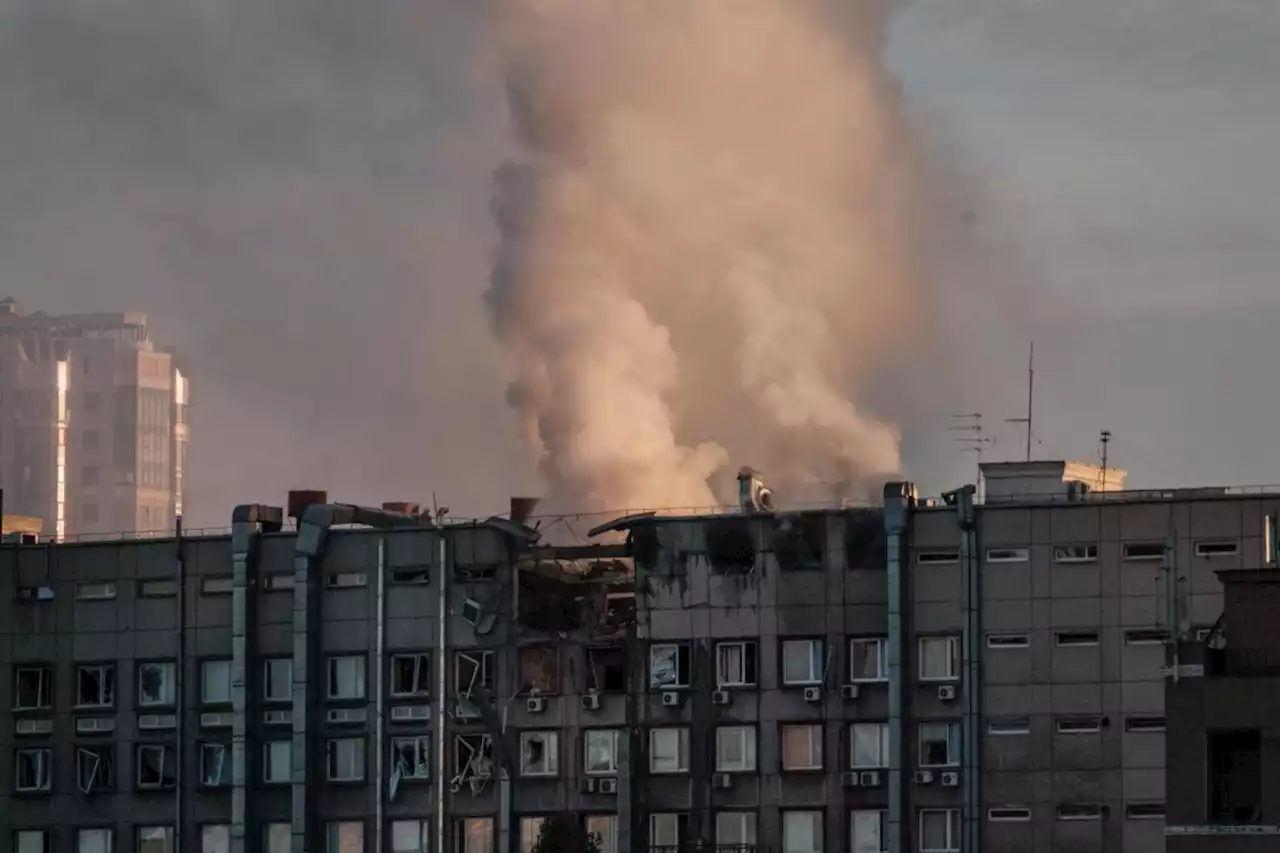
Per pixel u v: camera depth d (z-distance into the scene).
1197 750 173.50
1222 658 177.12
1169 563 195.38
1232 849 171.62
